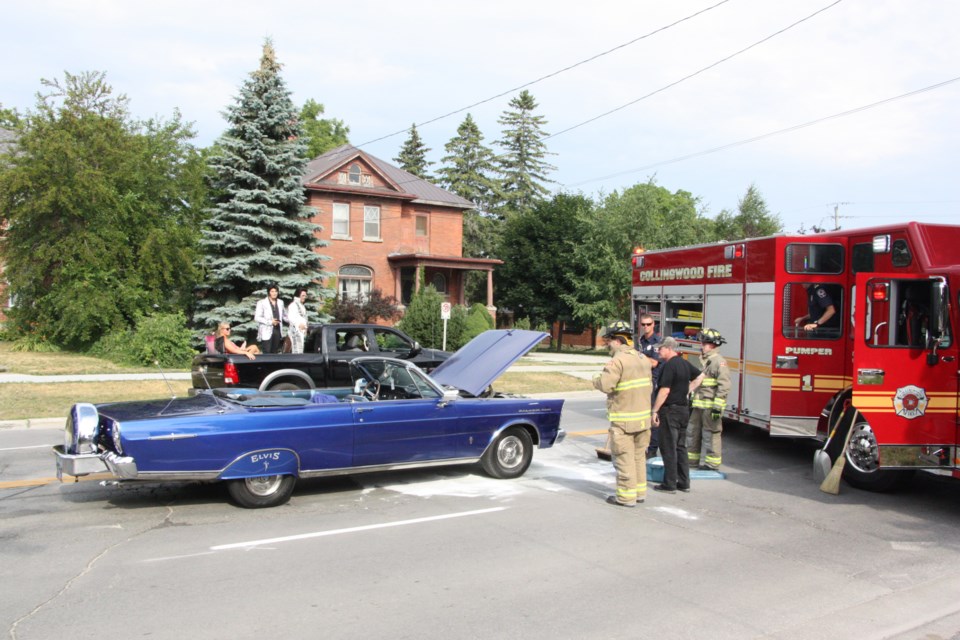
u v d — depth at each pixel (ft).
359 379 30.19
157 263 74.69
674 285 42.16
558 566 18.61
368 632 14.32
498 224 202.80
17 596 15.85
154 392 51.62
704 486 28.60
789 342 31.78
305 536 20.70
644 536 21.47
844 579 18.16
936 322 24.22
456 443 27.27
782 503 26.04
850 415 28.68
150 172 76.95
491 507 24.40
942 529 22.98
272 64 80.94
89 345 73.67
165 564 18.10
